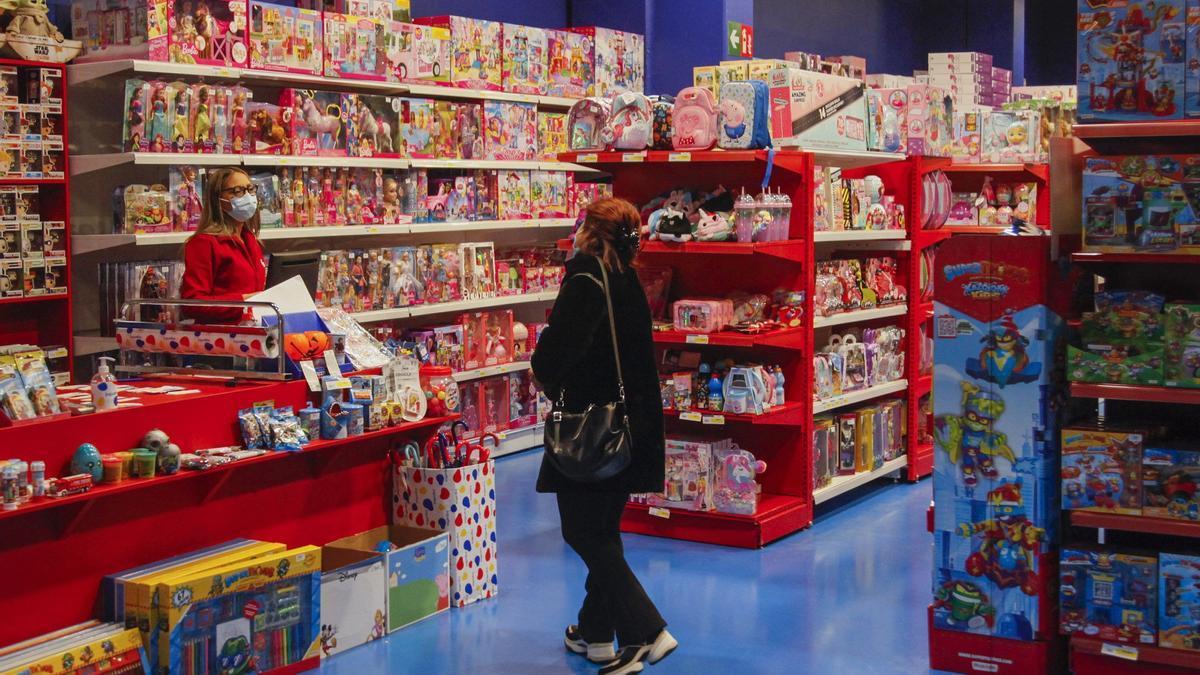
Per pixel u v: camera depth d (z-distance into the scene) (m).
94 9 6.10
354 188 7.12
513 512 6.81
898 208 7.49
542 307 9.25
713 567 5.77
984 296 4.33
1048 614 4.35
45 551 3.95
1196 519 3.99
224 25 6.27
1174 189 3.96
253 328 4.61
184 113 6.10
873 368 7.25
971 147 8.26
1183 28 3.93
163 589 3.97
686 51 9.75
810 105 6.25
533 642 4.77
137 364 4.95
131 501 4.20
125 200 5.95
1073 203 4.41
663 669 4.50
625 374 4.23
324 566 4.91
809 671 4.48
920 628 4.93
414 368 5.18
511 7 9.52
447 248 7.83
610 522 4.31
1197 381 3.98
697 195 6.23
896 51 14.04
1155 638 4.06
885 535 6.35
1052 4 16.86
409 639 4.80
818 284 6.68
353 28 7.03
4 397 3.82
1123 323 4.08
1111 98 4.04
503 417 8.43
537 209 8.52
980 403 4.36
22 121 5.73
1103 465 4.12
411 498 5.22
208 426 4.39
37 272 5.84
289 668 4.38
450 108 7.76
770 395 6.16
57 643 3.85
